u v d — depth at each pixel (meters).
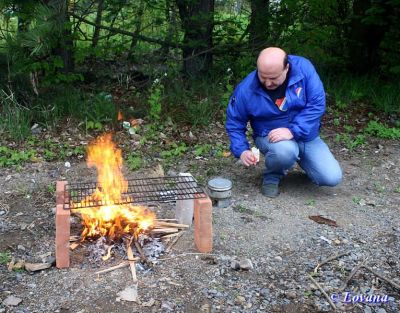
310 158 4.37
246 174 4.96
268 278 3.29
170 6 7.47
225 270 3.35
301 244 3.71
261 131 4.34
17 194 4.46
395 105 6.98
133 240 3.54
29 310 2.93
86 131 5.93
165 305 2.98
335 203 4.37
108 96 6.53
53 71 6.30
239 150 4.23
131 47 7.40
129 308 2.96
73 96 6.44
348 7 8.39
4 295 3.05
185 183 3.82
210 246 3.53
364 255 3.58
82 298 3.04
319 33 7.54
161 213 4.09
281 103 4.11
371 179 4.89
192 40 7.33
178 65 7.59
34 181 4.73
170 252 3.53
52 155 5.29
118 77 7.40
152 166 5.13
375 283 3.28
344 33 8.41
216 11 7.79
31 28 5.48
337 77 7.98
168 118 6.21
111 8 7.02
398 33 7.66
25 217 4.05
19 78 6.58
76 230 3.71
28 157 5.25
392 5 7.34
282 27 7.50
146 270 3.31
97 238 3.58
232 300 3.06
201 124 6.22
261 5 7.54
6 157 5.25
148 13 7.55
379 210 4.26
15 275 3.25
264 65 3.78
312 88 4.08
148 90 6.92
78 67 7.57
